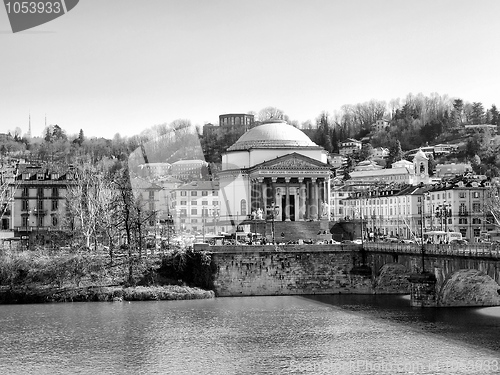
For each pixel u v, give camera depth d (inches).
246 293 6953.7
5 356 4434.1
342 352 4404.5
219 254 6953.7
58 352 4517.7
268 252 6998.0
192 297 6683.1
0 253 7145.7
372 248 6870.1
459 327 5078.7
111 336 4945.9
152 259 7022.6
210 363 4222.4
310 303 6373.0
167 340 4810.5
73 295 6574.8
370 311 5856.3
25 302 6515.8
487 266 4911.4
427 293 5935.0
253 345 4640.8
